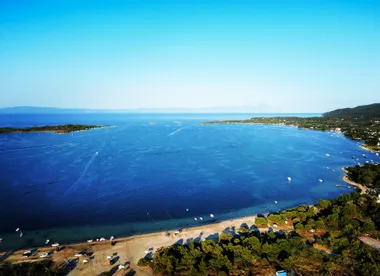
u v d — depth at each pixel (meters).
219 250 63.12
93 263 63.44
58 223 85.50
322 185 124.88
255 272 58.47
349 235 72.38
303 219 81.69
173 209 96.75
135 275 59.06
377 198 99.88
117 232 80.00
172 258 60.22
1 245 72.38
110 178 130.00
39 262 62.16
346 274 57.53
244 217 89.44
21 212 92.69
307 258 61.62
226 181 128.12
